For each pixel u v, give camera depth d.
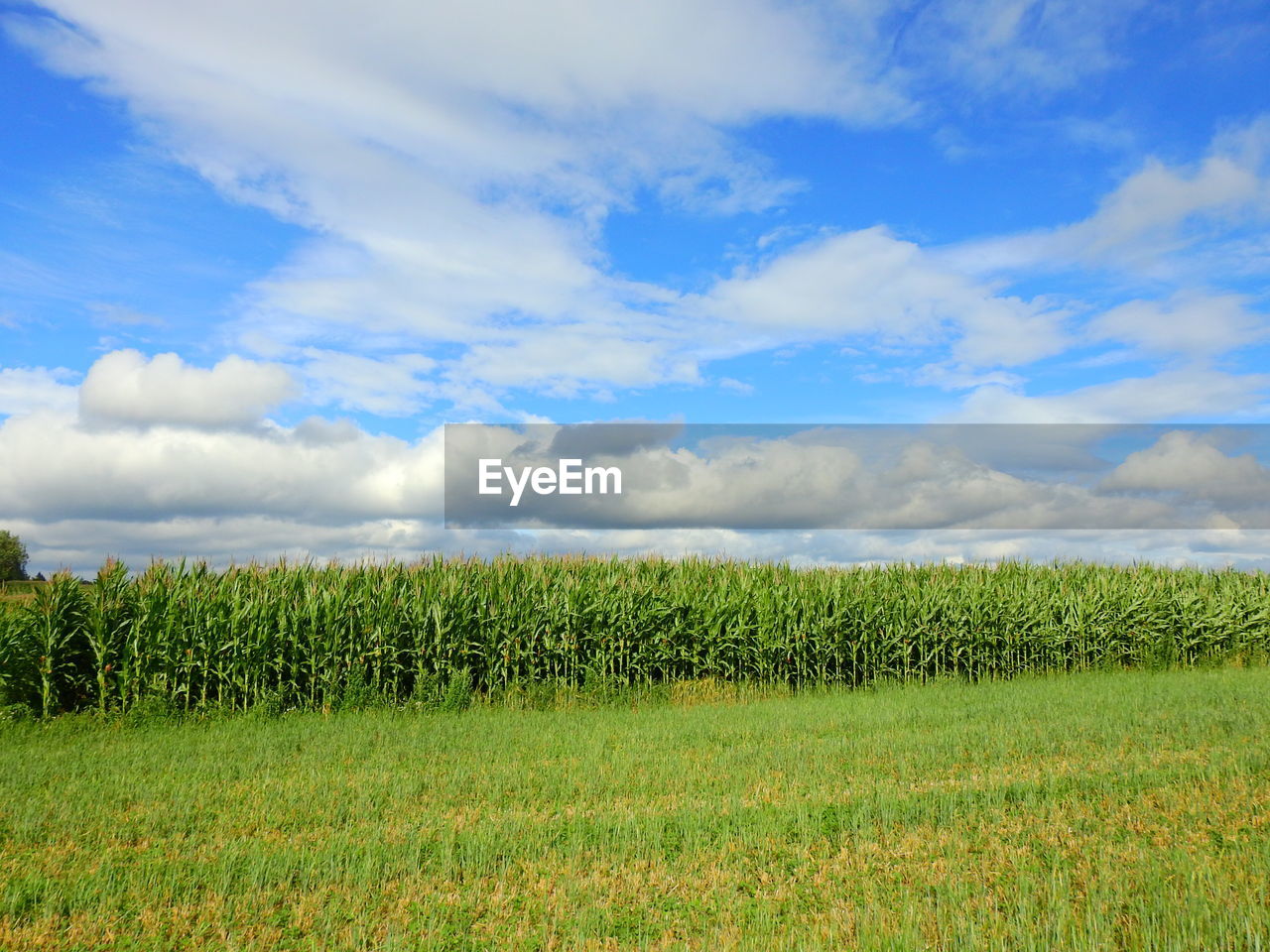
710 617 17.56
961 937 5.20
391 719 13.49
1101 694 15.80
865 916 5.55
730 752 10.55
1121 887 6.01
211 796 8.71
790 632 17.83
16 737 11.98
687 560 20.72
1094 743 11.09
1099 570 24.25
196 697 14.00
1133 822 7.50
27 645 13.35
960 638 19.38
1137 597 22.08
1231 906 5.56
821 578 20.16
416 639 15.17
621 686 16.44
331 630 14.58
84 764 10.19
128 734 12.20
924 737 11.49
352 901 5.90
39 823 7.71
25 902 5.89
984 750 10.71
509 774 9.56
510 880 6.32
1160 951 5.12
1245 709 13.38
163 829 7.64
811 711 14.22
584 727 12.68
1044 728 12.09
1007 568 23.02
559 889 6.00
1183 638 22.08
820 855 6.86
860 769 9.77
